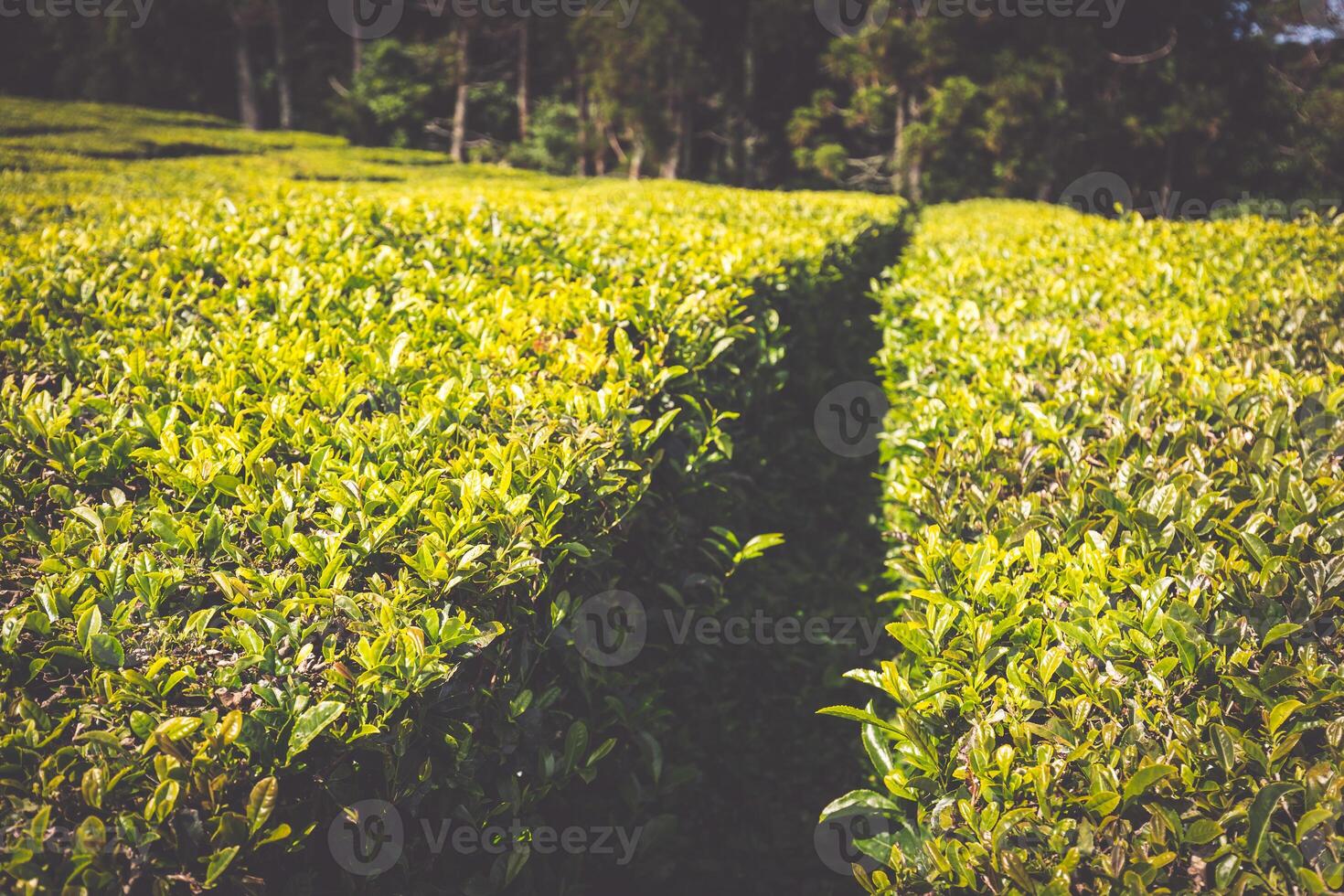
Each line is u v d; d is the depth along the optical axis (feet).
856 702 11.53
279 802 4.91
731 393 12.36
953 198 92.58
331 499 6.59
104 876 4.23
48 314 11.27
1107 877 4.49
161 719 4.95
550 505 6.82
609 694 8.80
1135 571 6.22
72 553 6.42
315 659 5.63
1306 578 5.83
